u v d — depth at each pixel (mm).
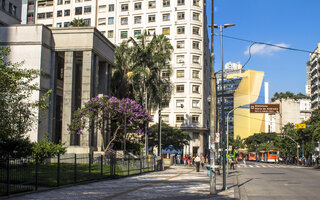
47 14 81750
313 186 20344
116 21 78938
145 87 42781
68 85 35969
